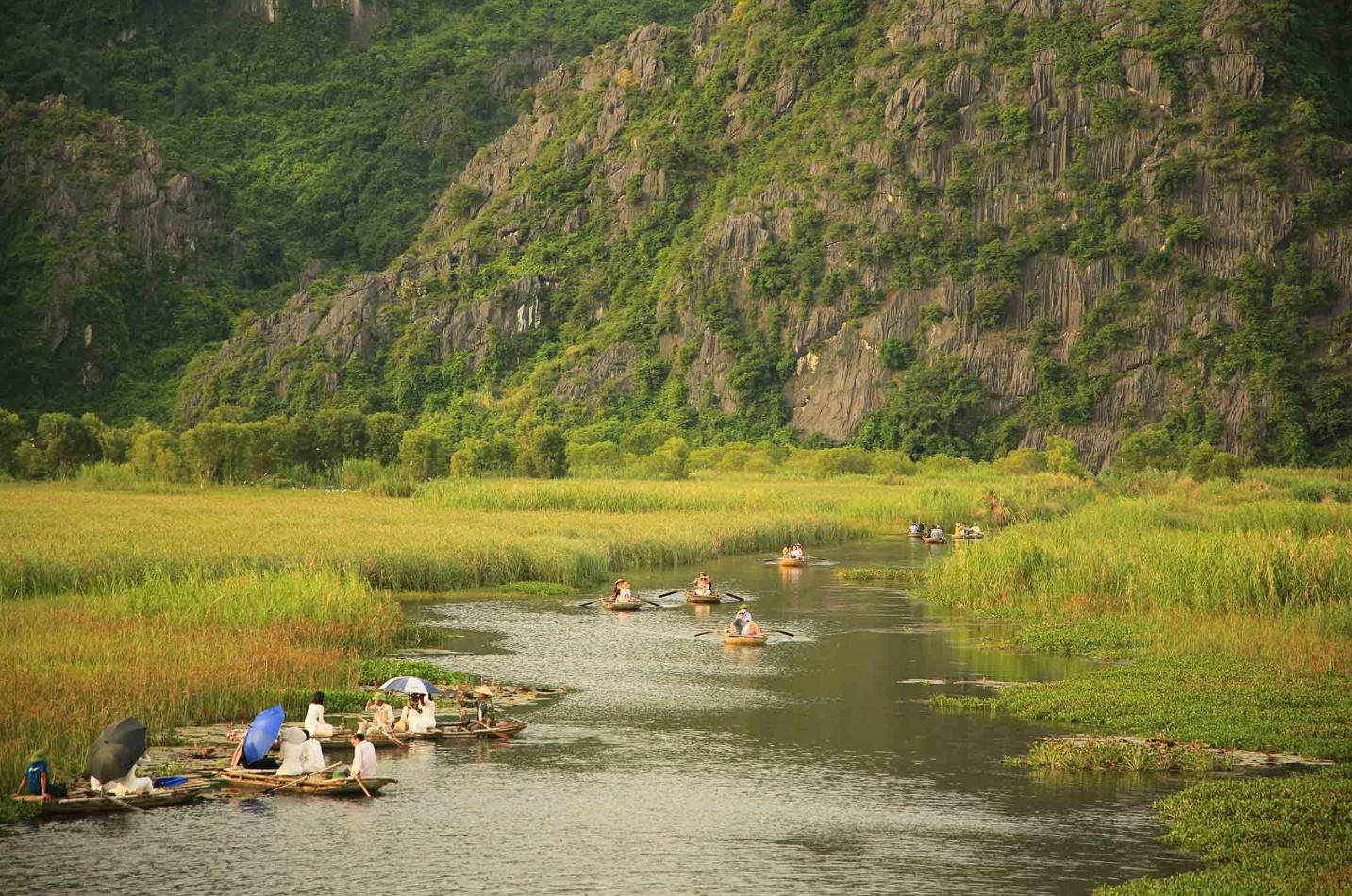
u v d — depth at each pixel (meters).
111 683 72.00
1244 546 119.31
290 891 48.00
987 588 132.88
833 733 74.38
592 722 76.94
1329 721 75.19
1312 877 49.19
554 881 49.47
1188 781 64.44
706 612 125.56
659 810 58.75
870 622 119.81
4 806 56.44
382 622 104.12
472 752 69.38
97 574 115.62
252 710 74.69
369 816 57.31
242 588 104.81
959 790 62.44
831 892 48.66
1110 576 125.19
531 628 113.00
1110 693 83.00
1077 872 51.12
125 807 57.66
